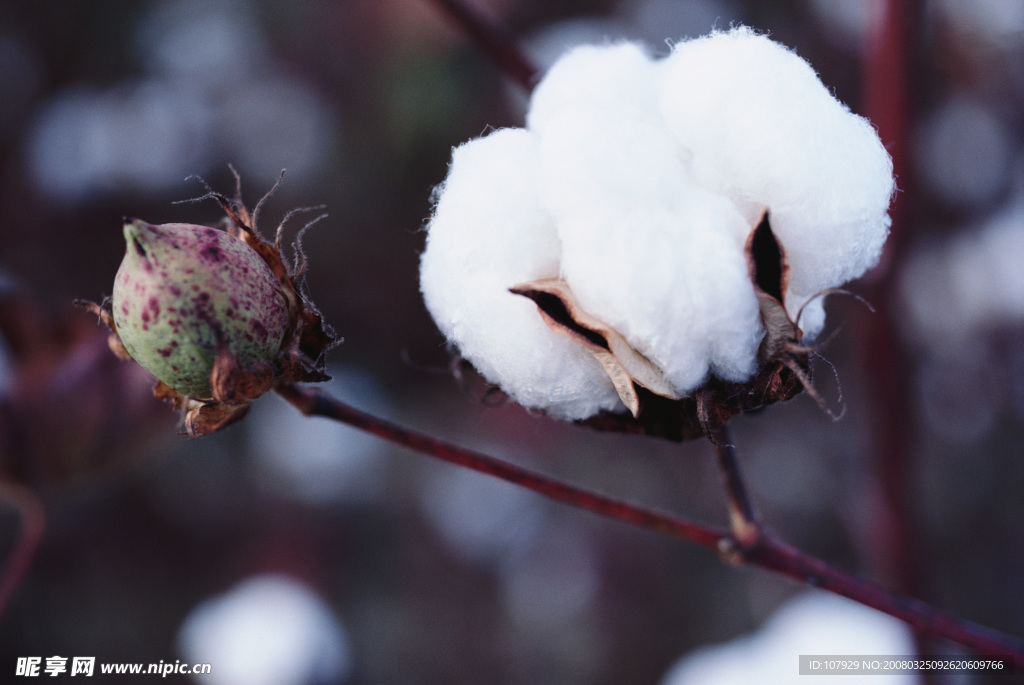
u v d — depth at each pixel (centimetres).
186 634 130
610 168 50
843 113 51
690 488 146
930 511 144
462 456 57
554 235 51
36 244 138
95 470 66
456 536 150
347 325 143
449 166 52
